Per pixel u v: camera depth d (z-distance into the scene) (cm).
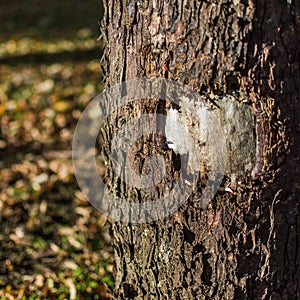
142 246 158
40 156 273
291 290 155
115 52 153
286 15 144
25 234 219
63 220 225
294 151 149
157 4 145
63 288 187
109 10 153
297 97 147
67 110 321
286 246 153
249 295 153
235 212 149
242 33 142
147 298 160
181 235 152
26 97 343
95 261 197
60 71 394
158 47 147
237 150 147
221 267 152
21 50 469
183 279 154
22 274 198
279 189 149
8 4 675
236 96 145
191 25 144
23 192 241
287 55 145
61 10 624
